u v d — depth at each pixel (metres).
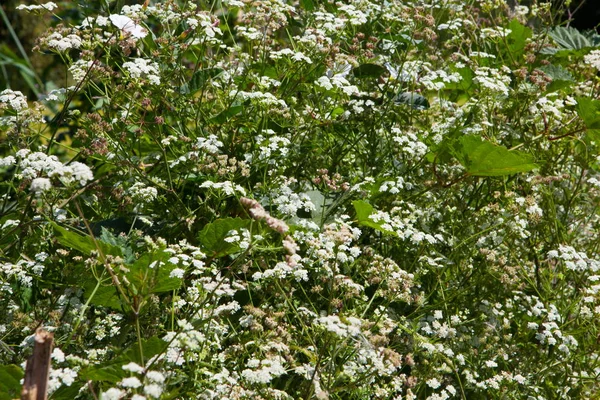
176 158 4.01
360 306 3.38
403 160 4.41
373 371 2.92
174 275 2.84
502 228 4.06
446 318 3.91
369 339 2.96
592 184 4.65
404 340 3.63
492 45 5.62
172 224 3.79
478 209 4.45
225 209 3.93
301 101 4.62
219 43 4.30
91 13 4.72
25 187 3.62
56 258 3.32
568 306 3.92
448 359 3.43
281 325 3.29
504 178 4.27
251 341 3.15
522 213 3.95
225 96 4.09
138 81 3.76
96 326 3.14
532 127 4.70
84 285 3.20
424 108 4.59
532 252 4.26
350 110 4.45
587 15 8.34
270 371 2.74
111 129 3.69
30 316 3.37
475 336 3.80
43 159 3.20
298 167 4.24
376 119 4.48
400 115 4.66
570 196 4.53
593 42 5.86
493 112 4.71
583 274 4.16
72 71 3.78
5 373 2.61
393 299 3.29
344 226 3.23
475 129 4.21
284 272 3.09
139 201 3.63
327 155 4.37
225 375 2.78
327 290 3.72
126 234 3.73
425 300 3.62
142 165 3.89
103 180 3.98
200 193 4.06
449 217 4.15
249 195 3.80
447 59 5.08
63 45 3.66
